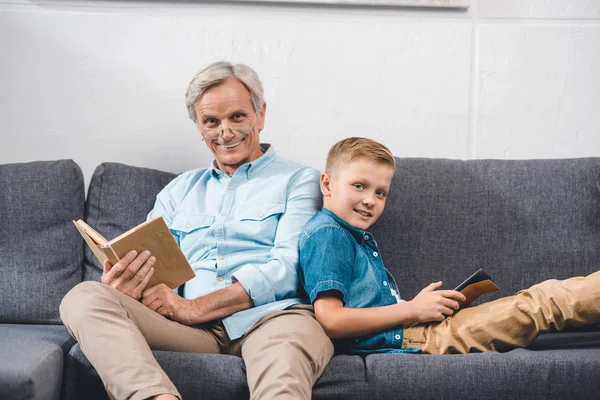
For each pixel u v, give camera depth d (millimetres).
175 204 2105
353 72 2475
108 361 1468
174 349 1681
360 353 1751
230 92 1995
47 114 2453
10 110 2447
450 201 2107
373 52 2475
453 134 2480
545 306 1640
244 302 1776
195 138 2471
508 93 2486
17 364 1519
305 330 1615
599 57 2484
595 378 1522
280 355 1517
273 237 1963
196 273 1926
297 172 2053
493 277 2055
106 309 1543
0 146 2449
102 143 2461
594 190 2096
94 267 2139
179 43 2461
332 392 1546
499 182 2121
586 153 2486
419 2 2459
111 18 2451
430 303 1726
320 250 1792
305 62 2471
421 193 2115
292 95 2473
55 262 2094
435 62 2477
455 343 1689
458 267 2066
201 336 1739
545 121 2486
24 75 2447
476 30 2484
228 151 2023
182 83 2463
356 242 1863
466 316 1714
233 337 1739
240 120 2008
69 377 1579
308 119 2475
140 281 1698
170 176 2268
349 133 2477
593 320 1623
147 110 2463
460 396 1526
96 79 2455
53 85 2453
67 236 2127
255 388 1487
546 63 2486
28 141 2453
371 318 1696
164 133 2465
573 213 2078
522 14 2488
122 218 2152
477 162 2180
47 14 2447
